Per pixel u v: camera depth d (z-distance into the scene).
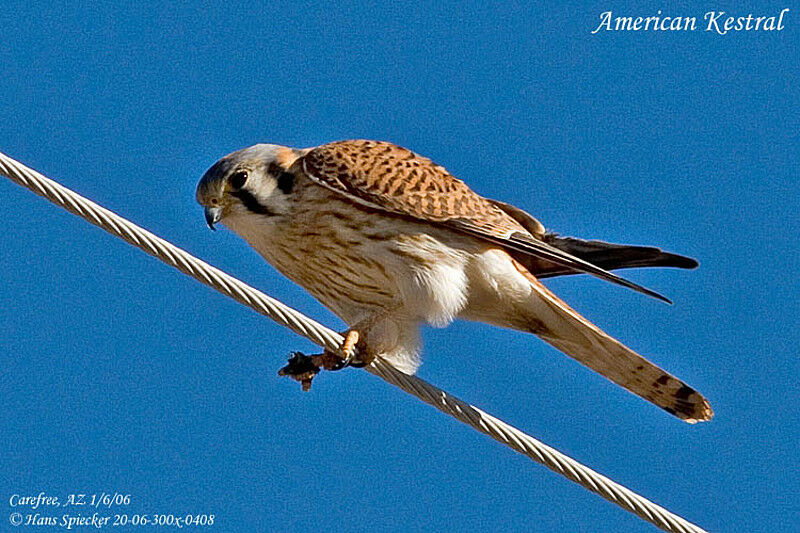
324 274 12.30
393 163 12.09
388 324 12.20
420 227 11.93
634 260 12.22
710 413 12.19
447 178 12.13
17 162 9.30
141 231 9.70
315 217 12.05
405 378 11.12
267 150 12.36
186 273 9.95
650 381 12.16
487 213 12.02
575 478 10.69
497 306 12.18
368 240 11.93
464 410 10.92
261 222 12.22
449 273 11.90
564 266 12.08
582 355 12.35
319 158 12.09
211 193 12.16
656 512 10.65
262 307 10.36
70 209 9.49
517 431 10.76
